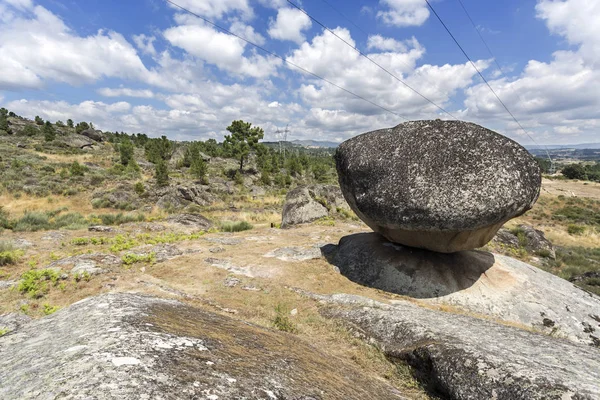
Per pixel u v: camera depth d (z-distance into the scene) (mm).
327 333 5855
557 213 41438
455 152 7496
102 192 29703
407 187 7586
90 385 1515
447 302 8008
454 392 3680
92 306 2941
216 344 2461
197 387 1706
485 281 8555
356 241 10828
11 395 1521
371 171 8164
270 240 13930
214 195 35062
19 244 12883
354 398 2607
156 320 2635
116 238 13664
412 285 8508
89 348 1919
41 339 2328
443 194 7270
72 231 16266
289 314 6883
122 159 47469
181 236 14555
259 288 8219
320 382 2561
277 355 2791
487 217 7152
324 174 66750
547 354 4344
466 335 4871
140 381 1609
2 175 31062
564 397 2961
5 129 64688
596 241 28328
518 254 17938
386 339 5188
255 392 1868
